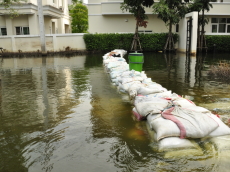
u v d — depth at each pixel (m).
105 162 2.38
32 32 18.44
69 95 5.09
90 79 6.97
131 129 3.22
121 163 2.35
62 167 2.29
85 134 3.06
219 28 19.66
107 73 8.06
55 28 23.05
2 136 3.03
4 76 7.81
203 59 12.70
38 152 2.60
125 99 4.73
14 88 5.87
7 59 14.34
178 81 6.57
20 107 4.26
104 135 3.03
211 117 3.08
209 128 2.86
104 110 4.05
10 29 18.67
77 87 5.89
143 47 18.31
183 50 17.48
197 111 3.20
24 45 17.92
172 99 3.79
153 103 3.54
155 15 19.41
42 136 3.01
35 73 8.35
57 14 20.84
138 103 3.78
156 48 18.36
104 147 2.70
